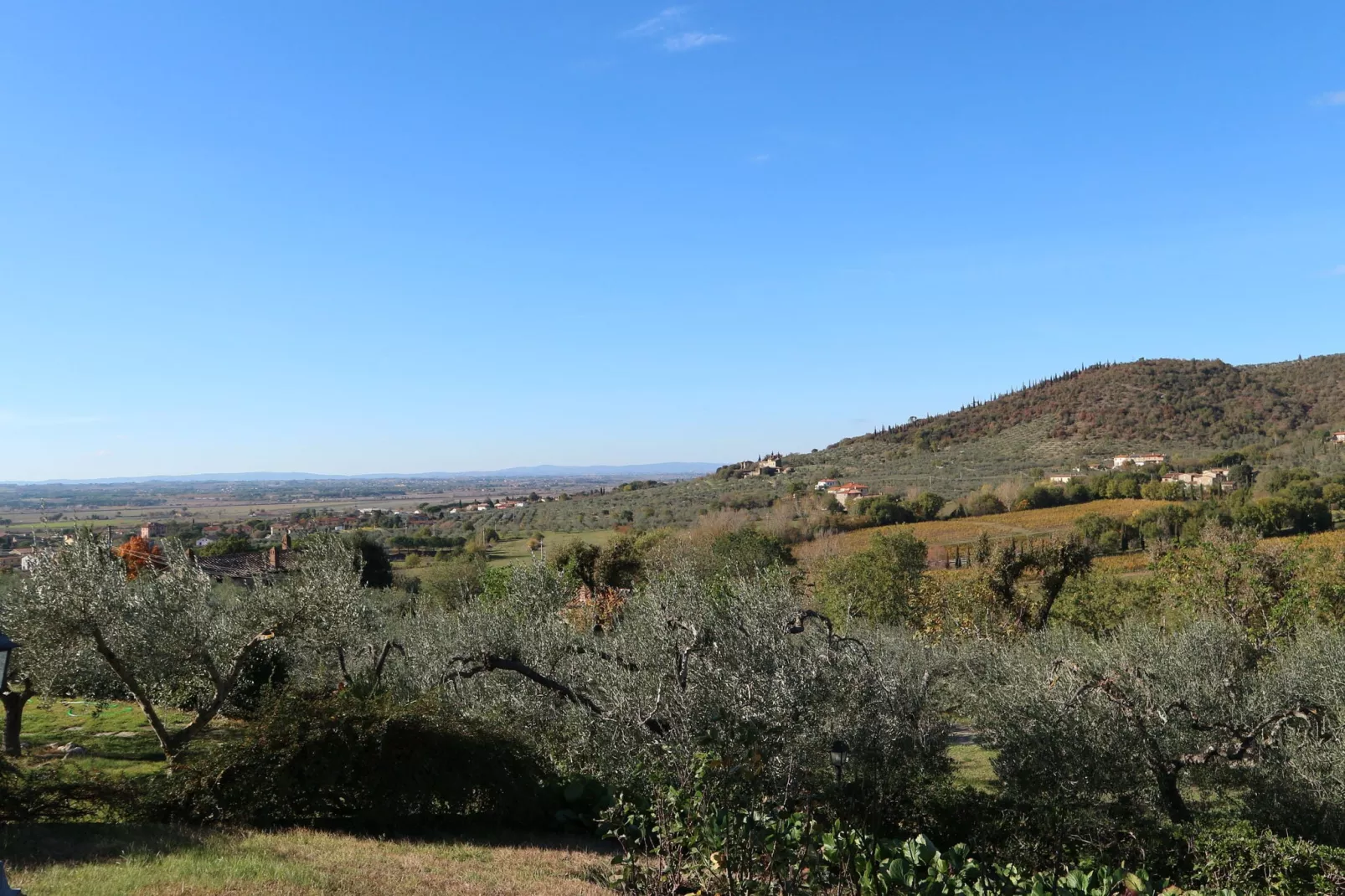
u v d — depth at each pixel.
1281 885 9.68
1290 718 13.05
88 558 16.33
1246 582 26.94
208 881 8.16
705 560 52.62
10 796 10.46
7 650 7.32
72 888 7.68
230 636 17.19
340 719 11.90
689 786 8.41
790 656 12.89
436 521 146.38
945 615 35.44
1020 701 13.42
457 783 11.91
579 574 49.91
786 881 7.46
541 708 14.97
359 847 10.32
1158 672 14.56
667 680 12.81
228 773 11.52
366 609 18.19
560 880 9.30
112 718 23.75
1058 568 33.91
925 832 12.01
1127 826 11.85
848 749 12.04
